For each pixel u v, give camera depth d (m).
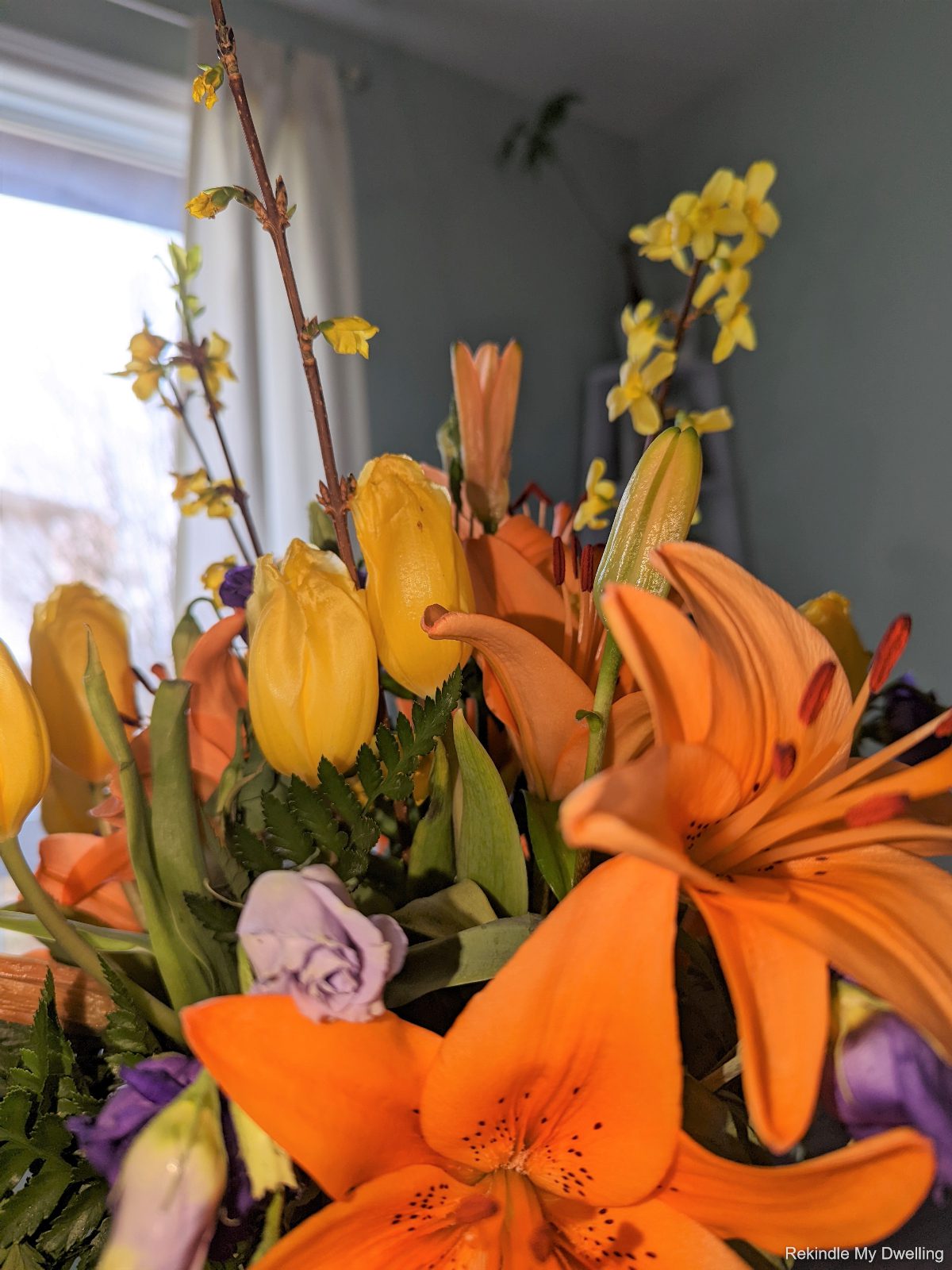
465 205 1.54
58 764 0.29
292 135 1.25
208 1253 0.17
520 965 0.15
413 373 1.46
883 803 0.17
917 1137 0.14
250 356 1.16
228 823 0.23
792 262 1.51
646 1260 0.18
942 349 1.32
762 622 0.18
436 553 0.22
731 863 0.19
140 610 1.22
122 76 1.19
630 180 1.79
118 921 0.25
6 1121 0.18
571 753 0.22
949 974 0.15
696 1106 0.19
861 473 1.43
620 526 0.20
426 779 0.24
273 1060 0.15
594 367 1.74
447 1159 0.18
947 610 1.33
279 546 1.22
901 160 1.35
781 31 1.47
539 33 1.44
